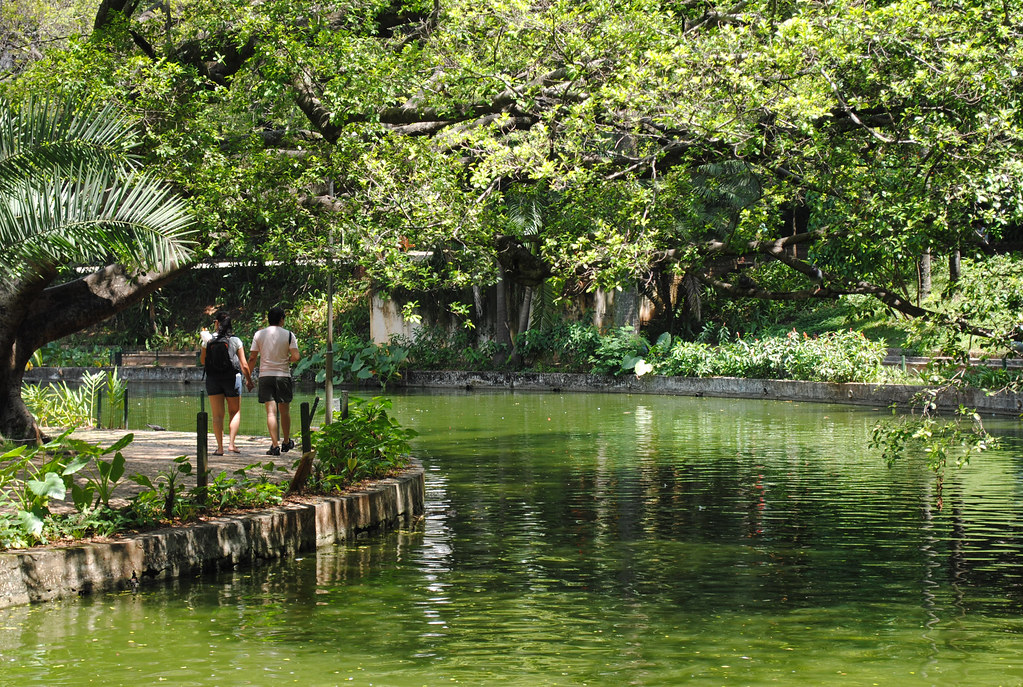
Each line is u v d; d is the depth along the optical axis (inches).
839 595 297.3
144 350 1715.1
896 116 530.6
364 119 546.0
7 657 236.5
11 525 297.3
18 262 352.5
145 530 321.7
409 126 591.5
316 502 378.9
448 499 477.4
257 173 528.4
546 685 217.2
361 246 496.1
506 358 1347.2
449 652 242.4
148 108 521.3
